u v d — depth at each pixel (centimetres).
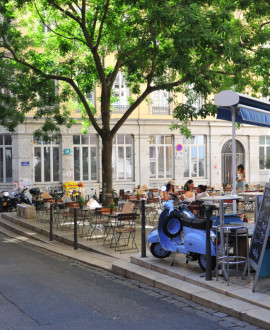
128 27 1675
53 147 2675
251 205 1873
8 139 2609
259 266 680
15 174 2580
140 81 1823
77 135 2730
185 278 791
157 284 797
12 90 1856
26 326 591
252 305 645
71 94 2109
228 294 693
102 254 1119
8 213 1969
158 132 2881
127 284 827
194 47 1417
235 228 744
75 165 2731
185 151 2972
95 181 2769
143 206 958
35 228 1551
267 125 1020
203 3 1444
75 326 591
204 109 1591
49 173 2669
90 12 1800
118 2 1473
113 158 2794
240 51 1510
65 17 1706
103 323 604
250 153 3128
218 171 3036
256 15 1614
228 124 3044
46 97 1939
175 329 581
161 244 878
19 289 784
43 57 2036
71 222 1645
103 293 758
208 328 586
